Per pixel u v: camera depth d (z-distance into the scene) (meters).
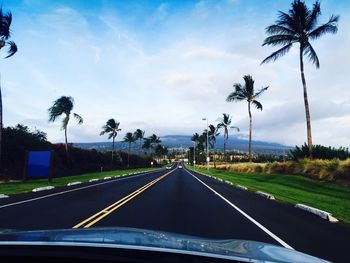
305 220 12.42
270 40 37.78
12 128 44.28
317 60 37.03
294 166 39.84
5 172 36.56
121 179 39.66
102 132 90.69
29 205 15.46
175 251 2.74
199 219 11.94
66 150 53.41
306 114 37.03
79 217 12.07
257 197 20.78
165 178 43.25
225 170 73.12
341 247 8.25
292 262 2.85
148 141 168.62
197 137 148.00
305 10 36.34
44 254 2.58
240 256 2.83
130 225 10.58
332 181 28.61
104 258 2.56
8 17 28.55
